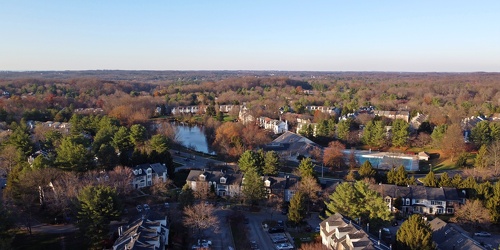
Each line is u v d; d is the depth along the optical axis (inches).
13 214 3166.8
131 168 4685.0
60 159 4330.7
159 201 4244.6
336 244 3058.6
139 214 3590.1
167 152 5157.5
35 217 3759.8
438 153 6333.7
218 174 4643.2
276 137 7445.9
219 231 3624.5
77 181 3855.8
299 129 7711.6
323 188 4274.1
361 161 6048.2
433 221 3496.6
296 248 3329.2
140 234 2957.7
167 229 3312.0
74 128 6560.0
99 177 4106.8
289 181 4461.1
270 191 4308.6
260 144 6441.9
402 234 2950.3
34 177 3809.1
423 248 2810.0
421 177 5260.8
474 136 6309.1
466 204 3742.6
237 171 5137.8
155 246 2871.6
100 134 5767.7
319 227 3686.0
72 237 3417.8
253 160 4916.3
